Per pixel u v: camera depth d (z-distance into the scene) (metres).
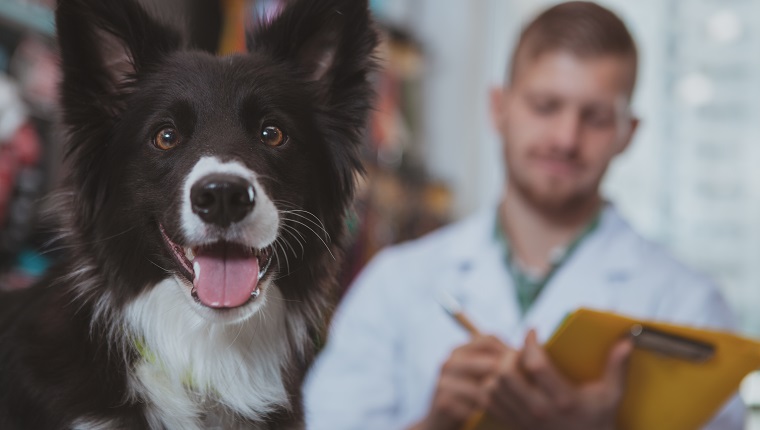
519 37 2.40
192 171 1.54
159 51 1.75
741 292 5.62
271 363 1.74
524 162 2.30
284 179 1.70
